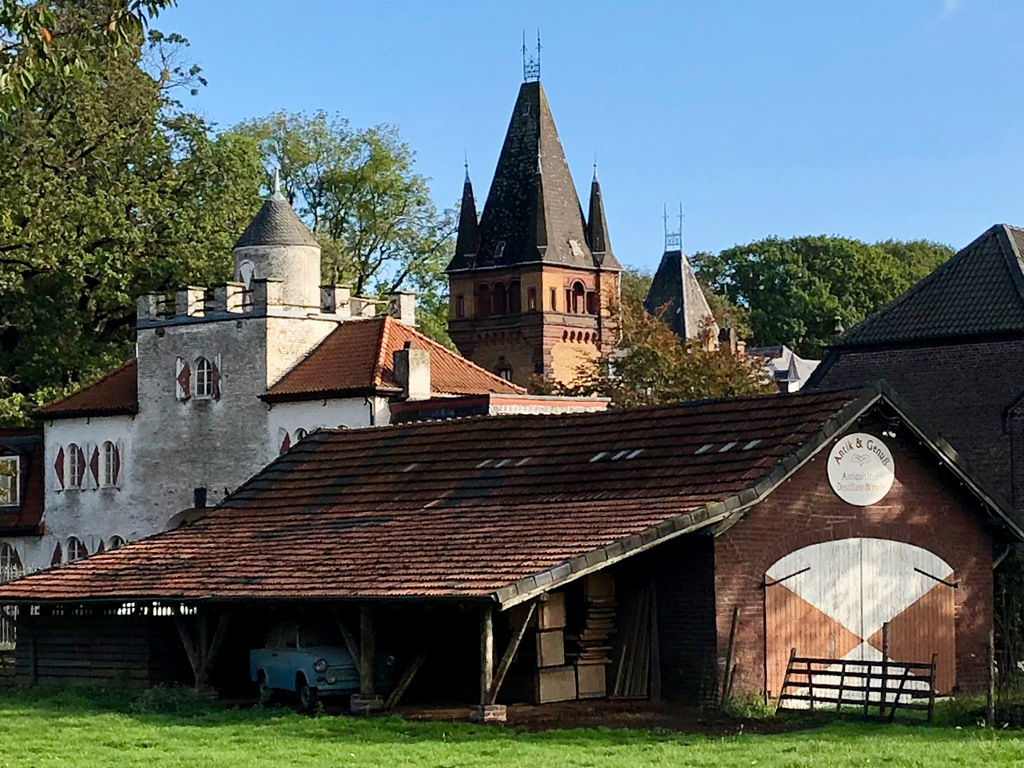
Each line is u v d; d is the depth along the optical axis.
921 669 36.03
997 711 31.70
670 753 26.58
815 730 29.88
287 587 34.44
